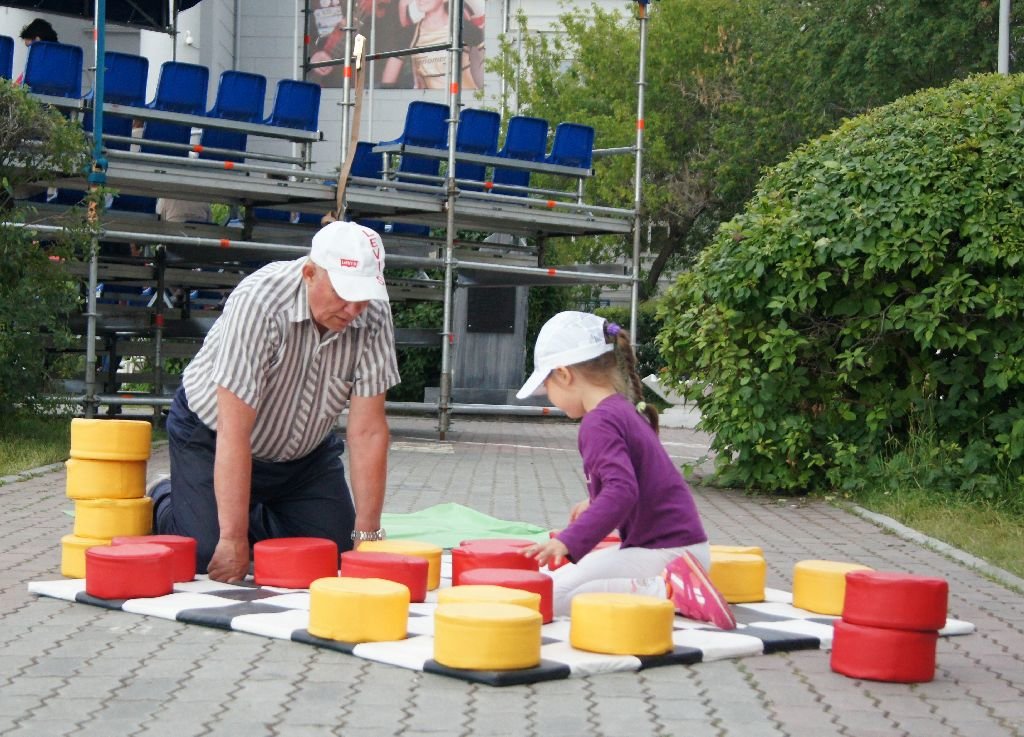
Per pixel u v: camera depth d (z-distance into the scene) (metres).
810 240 9.33
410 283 16.25
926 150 9.21
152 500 5.79
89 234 11.21
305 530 5.85
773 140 28.56
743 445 9.68
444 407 14.34
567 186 27.25
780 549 7.11
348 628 4.26
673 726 3.54
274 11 31.52
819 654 4.47
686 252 31.19
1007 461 8.91
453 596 4.25
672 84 29.45
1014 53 26.52
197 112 12.27
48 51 11.51
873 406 9.49
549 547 4.48
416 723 3.49
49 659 4.12
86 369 12.00
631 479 4.57
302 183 12.88
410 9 24.00
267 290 5.23
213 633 4.48
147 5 16.30
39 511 7.61
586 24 32.22
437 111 13.62
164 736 3.35
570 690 3.87
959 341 9.02
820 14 28.61
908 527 7.90
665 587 4.79
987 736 3.58
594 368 4.78
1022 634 4.97
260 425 5.47
